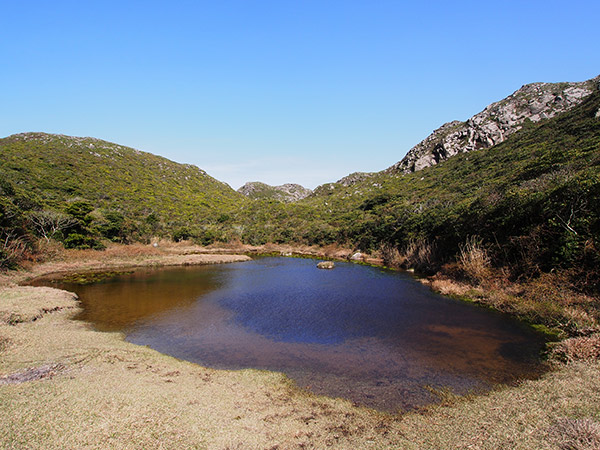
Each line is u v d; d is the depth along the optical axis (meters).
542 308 14.02
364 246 43.62
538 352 10.88
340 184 106.50
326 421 7.04
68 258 32.59
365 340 12.66
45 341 11.65
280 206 80.94
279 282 25.52
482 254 21.06
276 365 10.40
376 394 8.41
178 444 5.81
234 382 8.95
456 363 10.30
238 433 6.35
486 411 7.31
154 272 30.50
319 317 15.89
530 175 29.45
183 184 98.94
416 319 15.24
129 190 77.69
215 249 52.62
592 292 14.05
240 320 15.51
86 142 95.50
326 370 9.98
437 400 8.03
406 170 83.31
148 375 9.00
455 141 74.31
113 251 37.72
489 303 17.14
